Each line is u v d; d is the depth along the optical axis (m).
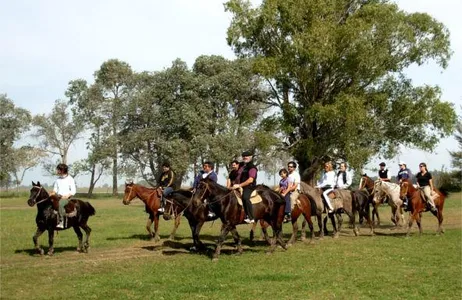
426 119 41.28
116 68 80.88
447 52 42.06
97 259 16.44
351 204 22.09
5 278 13.34
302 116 43.12
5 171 84.44
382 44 41.06
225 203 16.14
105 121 72.75
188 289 11.73
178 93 63.12
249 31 42.41
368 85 42.84
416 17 42.44
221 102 59.28
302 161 44.47
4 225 28.78
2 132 82.50
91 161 71.44
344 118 38.94
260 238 21.78
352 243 19.70
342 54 40.09
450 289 11.69
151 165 69.56
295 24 40.34
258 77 56.47
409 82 43.59
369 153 39.53
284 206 17.64
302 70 40.66
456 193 59.00
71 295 11.41
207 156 56.38
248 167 17.06
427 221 29.75
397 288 11.79
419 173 22.36
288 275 13.15
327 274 13.40
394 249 17.91
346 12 44.25
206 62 61.22
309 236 22.67
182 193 17.81
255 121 58.69
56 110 85.00
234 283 12.32
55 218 16.75
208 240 21.27
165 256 16.92
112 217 34.88
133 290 11.80
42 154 86.12
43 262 15.89
